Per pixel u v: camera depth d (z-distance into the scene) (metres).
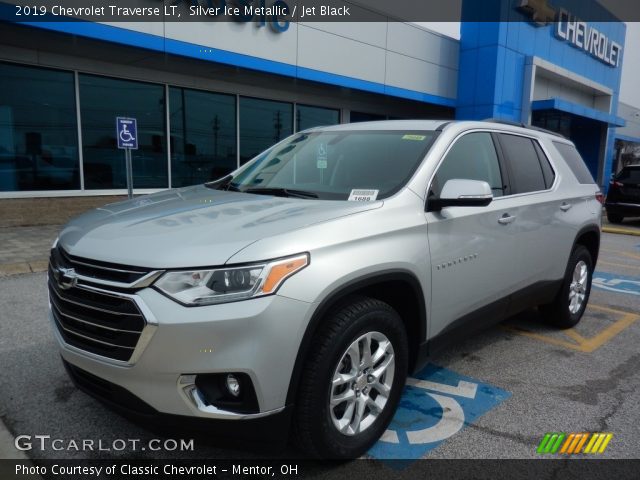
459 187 3.01
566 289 4.77
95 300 2.37
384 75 14.35
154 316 2.15
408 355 3.02
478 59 16.41
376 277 2.63
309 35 12.26
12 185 9.81
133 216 2.80
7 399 3.34
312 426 2.44
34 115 9.90
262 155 4.17
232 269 2.20
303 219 2.58
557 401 3.47
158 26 9.59
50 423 3.06
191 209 2.87
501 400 3.47
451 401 3.44
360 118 16.09
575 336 4.81
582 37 20.27
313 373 2.41
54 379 3.63
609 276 7.76
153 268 2.22
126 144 7.84
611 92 23.05
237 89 12.72
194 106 12.08
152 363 2.19
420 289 2.95
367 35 13.70
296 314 2.27
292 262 2.31
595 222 5.05
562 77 19.38
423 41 15.38
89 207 10.71
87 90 10.45
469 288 3.41
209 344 2.15
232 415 2.23
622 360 4.22
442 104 16.50
